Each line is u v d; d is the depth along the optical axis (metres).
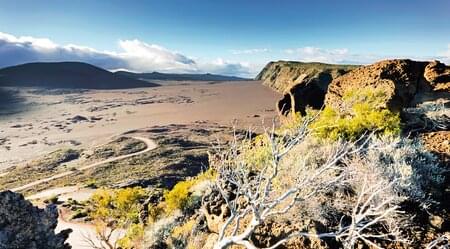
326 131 10.14
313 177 5.48
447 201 7.37
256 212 5.43
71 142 187.38
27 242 8.88
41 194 70.38
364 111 11.32
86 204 45.06
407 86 13.22
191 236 10.12
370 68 14.34
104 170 104.38
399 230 6.67
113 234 23.98
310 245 6.97
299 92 25.06
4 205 8.84
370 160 8.02
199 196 13.60
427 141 10.16
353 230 5.09
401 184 6.86
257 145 9.81
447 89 13.04
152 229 13.16
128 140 154.62
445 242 6.35
